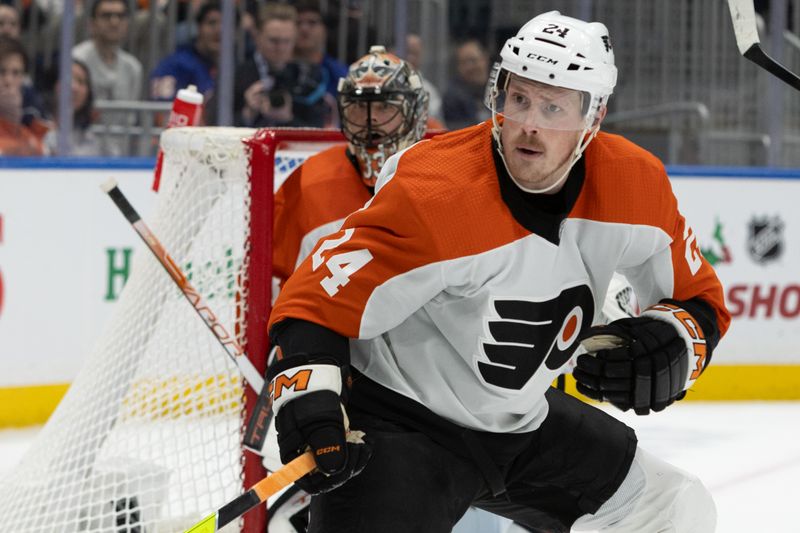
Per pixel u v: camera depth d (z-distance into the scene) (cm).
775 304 1948
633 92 2316
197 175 842
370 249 615
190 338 875
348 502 642
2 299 1627
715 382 1912
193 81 2034
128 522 834
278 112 2062
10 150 1983
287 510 852
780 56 2250
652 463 768
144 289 879
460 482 684
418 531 643
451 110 2230
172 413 869
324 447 597
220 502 828
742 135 2330
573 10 2250
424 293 619
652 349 677
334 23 2067
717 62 2319
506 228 615
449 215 604
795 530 1230
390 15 2119
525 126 599
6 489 927
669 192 666
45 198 1645
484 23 2217
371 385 691
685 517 764
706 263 732
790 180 1944
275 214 950
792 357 1956
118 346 883
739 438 1645
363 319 619
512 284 632
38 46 1983
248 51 2041
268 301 811
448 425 683
